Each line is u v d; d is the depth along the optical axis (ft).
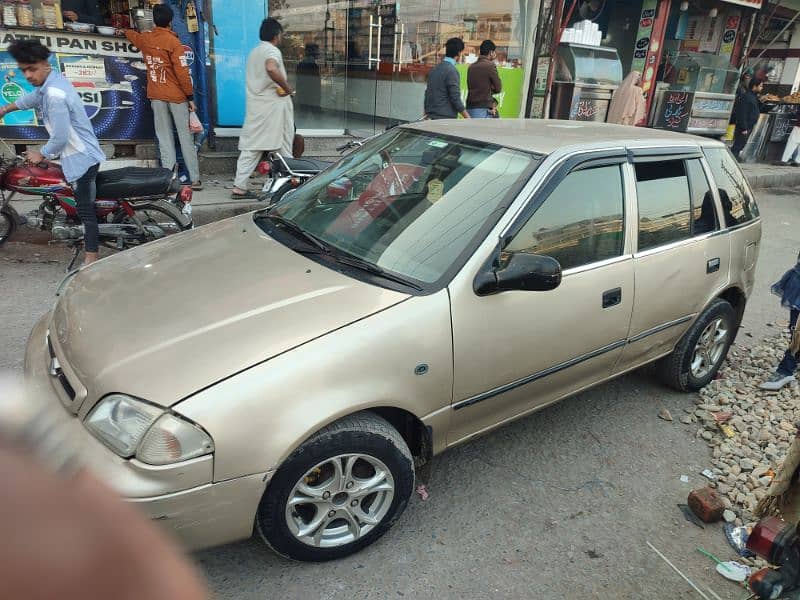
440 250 8.94
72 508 1.51
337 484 7.70
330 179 11.58
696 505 9.69
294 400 6.99
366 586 7.84
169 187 16.81
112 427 6.56
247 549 8.28
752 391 13.83
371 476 8.13
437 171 10.36
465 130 11.21
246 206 22.84
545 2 34.37
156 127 22.99
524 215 9.18
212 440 6.56
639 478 10.59
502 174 9.73
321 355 7.25
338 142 31.12
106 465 6.38
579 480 10.37
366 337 7.58
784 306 13.44
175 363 6.92
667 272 11.34
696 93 42.19
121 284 8.75
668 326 11.87
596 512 9.64
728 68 43.93
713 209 12.59
